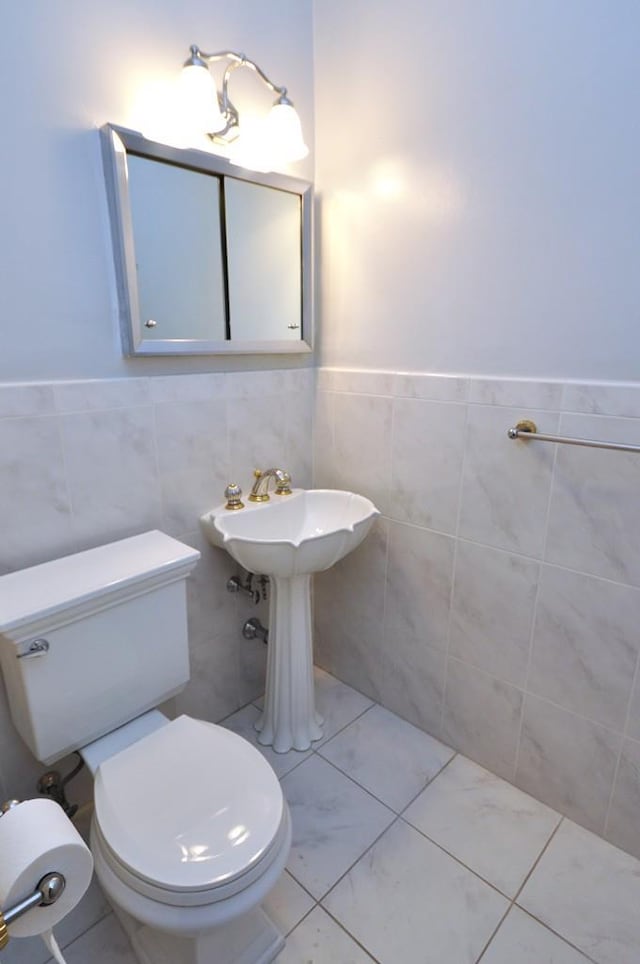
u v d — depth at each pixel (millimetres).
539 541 1370
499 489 1420
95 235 1239
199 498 1573
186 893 869
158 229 1325
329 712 1864
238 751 1143
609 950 1146
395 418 1617
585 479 1259
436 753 1689
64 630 1109
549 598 1383
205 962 1034
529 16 1160
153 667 1297
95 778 1083
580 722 1390
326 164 1651
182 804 1007
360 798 1521
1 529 1194
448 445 1503
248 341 1573
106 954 1142
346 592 1916
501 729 1562
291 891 1262
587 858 1352
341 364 1755
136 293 1304
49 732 1132
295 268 1664
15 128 1086
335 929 1183
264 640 1796
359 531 1487
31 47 1081
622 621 1268
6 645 1093
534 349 1299
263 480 1702
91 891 1272
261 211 1543
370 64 1474
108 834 948
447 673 1664
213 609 1697
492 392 1378
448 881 1289
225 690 1810
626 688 1291
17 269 1135
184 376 1470
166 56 1292
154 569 1227
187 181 1360
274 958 1127
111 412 1330
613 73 1073
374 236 1570
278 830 978
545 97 1170
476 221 1339
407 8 1363
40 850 550
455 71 1304
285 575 1485
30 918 560
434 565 1620
